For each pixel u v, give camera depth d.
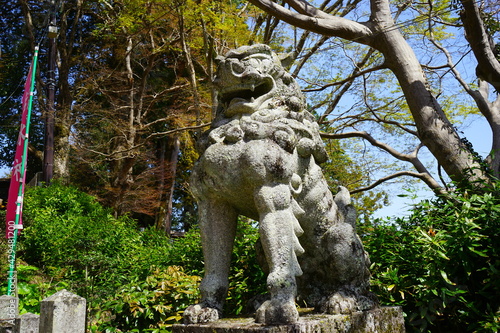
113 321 4.39
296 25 6.46
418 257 3.96
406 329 3.93
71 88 14.38
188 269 5.09
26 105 6.63
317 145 3.31
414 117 6.46
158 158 15.56
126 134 12.76
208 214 3.09
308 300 3.35
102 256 5.61
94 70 14.35
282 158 2.87
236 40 9.66
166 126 15.27
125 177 13.14
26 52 16.08
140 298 4.18
